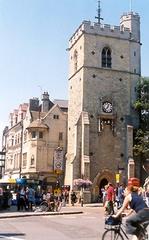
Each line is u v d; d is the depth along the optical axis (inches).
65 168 2298.2
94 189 2030.0
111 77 2196.1
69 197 1951.3
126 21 2317.9
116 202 1381.6
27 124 2753.4
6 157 3339.1
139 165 2126.0
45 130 2586.1
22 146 2822.3
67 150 2431.1
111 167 2089.1
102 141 2105.1
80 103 2150.6
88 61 2176.4
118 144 2126.0
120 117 2161.7
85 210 1414.9
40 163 2539.4
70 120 2293.3
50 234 690.8
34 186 1820.9
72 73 2346.2
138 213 440.1
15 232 715.4
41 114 2760.8
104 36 2229.3
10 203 1574.8
